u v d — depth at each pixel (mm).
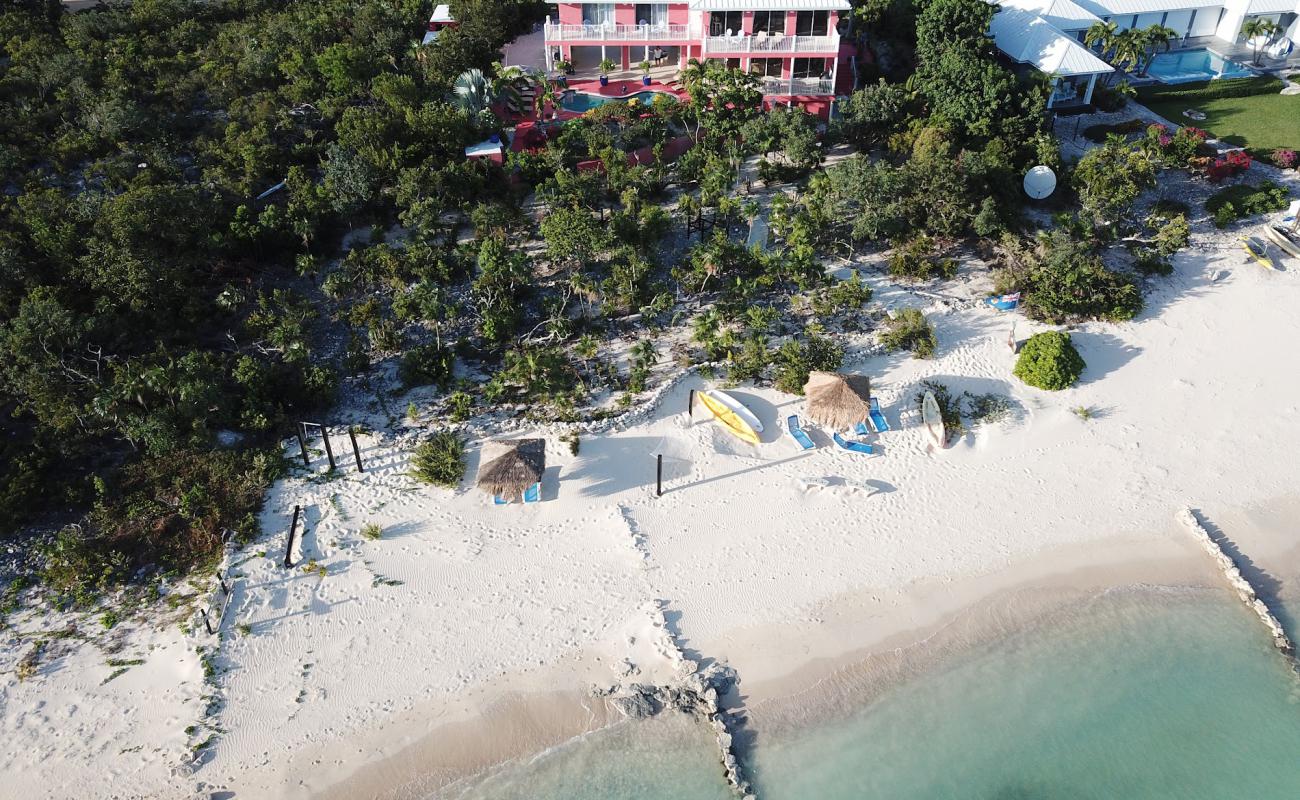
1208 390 39562
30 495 32750
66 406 34562
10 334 35031
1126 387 39688
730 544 33219
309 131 52125
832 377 36688
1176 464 36469
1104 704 28844
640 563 32469
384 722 27938
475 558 32531
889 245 47250
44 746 26984
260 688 28594
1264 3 65250
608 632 30391
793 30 56219
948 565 32812
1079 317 43062
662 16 59250
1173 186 52156
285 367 38781
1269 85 61844
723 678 29125
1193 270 46188
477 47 59344
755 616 31000
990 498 35094
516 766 27078
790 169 51656
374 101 54031
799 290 43969
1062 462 36531
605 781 26750
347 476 35156
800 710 28578
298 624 30312
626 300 42688
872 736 28031
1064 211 49438
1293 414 38531
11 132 48031
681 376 39125
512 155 50250
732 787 26641
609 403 38125
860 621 31000
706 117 51812
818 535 33688
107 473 34344
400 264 43500
